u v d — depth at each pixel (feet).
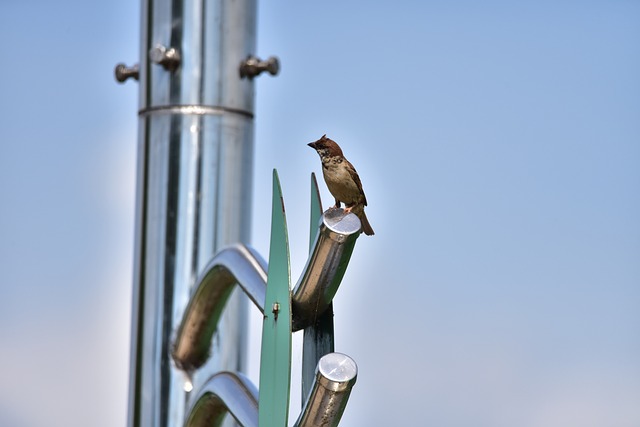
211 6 36.83
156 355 34.37
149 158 36.52
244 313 35.17
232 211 36.37
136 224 36.73
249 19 37.58
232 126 36.68
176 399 33.65
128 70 38.50
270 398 20.21
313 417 19.12
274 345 20.20
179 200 35.99
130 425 34.42
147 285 35.65
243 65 36.91
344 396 18.88
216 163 36.27
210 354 34.06
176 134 36.27
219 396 23.82
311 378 20.43
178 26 36.68
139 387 34.37
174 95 36.42
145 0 37.40
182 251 35.68
